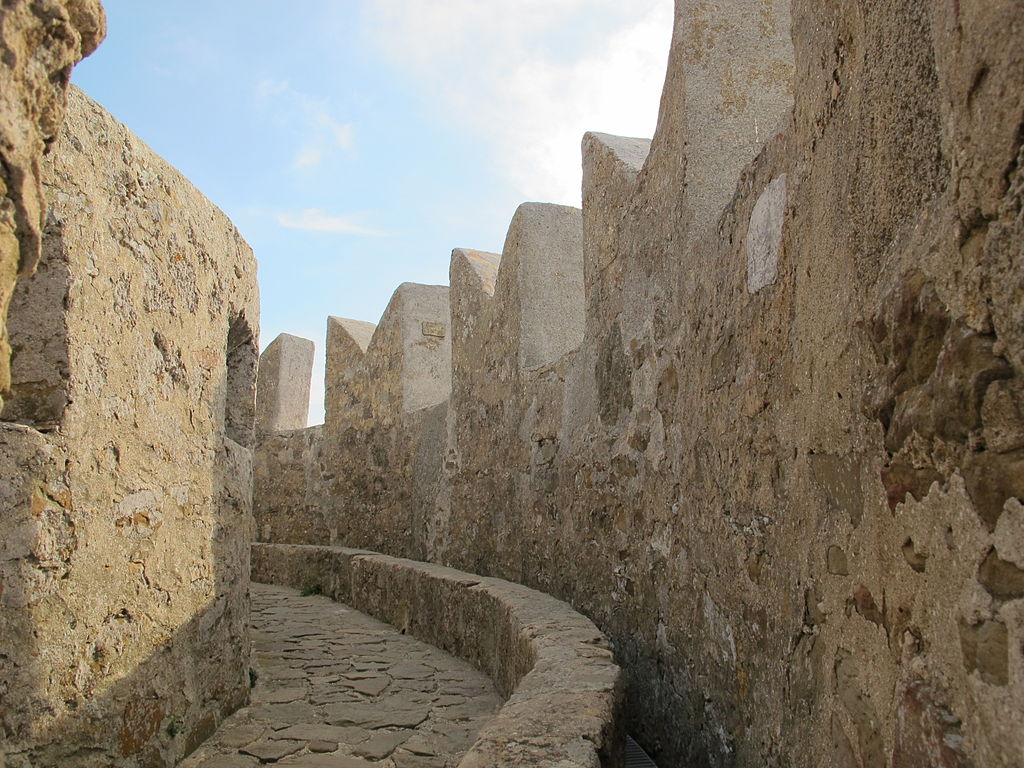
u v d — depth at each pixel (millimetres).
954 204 1180
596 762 2008
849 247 1649
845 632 1662
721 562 2664
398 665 4980
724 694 2584
